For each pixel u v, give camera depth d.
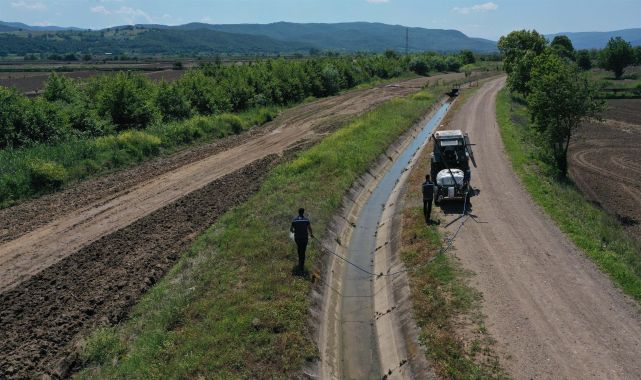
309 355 12.48
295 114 54.84
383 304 16.00
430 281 16.02
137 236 20.67
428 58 123.12
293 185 25.55
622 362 11.79
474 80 94.88
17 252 19.06
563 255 17.55
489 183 26.58
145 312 14.82
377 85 87.62
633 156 40.50
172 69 117.00
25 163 26.70
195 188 27.25
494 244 18.56
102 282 16.77
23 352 13.02
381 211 24.77
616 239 20.17
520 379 11.31
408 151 37.53
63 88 41.75
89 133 35.91
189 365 11.62
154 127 38.78
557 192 25.58
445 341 12.84
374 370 13.05
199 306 14.24
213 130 42.38
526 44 76.94
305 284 15.59
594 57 163.88
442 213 22.00
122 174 30.09
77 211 23.58
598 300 14.55
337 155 30.52
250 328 13.03
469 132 41.84
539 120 32.66
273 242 18.27
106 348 13.07
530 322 13.50
